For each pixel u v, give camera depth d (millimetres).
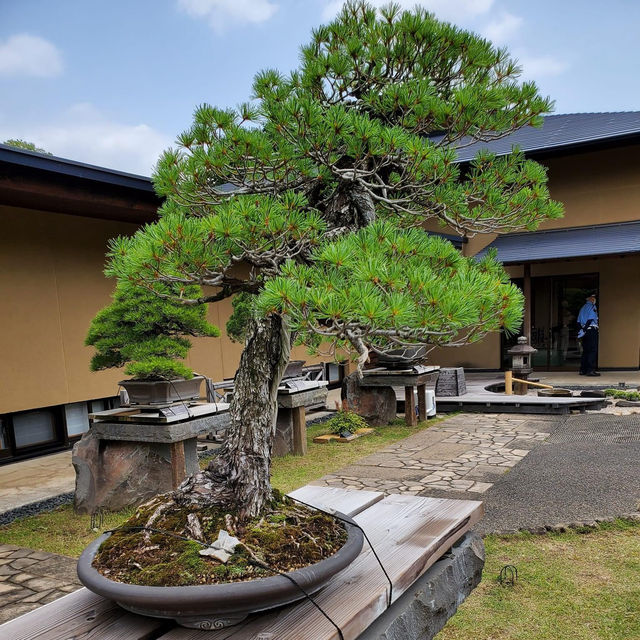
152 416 3715
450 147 2260
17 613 2471
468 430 6379
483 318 1526
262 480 1520
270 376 1615
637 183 10906
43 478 4902
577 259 9844
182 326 4082
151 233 1615
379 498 2111
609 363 11672
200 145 2160
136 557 1274
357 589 1314
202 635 1113
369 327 1409
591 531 3248
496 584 2666
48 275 5969
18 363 5629
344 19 2426
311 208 2125
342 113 1881
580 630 2246
